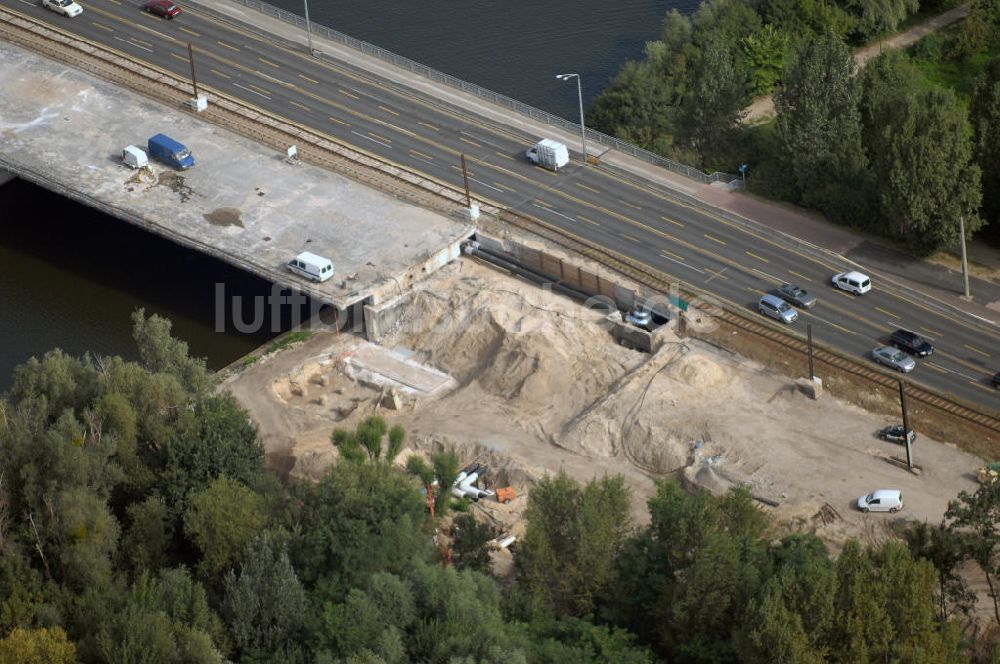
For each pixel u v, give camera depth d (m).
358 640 99.31
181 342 136.88
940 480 132.88
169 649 99.88
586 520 107.88
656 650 105.69
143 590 106.12
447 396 150.25
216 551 112.06
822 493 131.25
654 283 160.00
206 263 170.62
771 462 135.38
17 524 114.25
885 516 128.25
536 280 163.38
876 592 97.75
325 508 111.94
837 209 169.75
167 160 172.88
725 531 107.94
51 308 164.25
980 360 149.38
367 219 167.25
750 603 97.81
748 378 147.25
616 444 140.88
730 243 166.88
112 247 173.50
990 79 171.38
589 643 99.44
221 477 115.81
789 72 173.50
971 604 112.38
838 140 172.62
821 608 96.75
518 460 139.00
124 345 158.75
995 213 168.75
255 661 101.38
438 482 124.62
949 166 159.50
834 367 148.62
